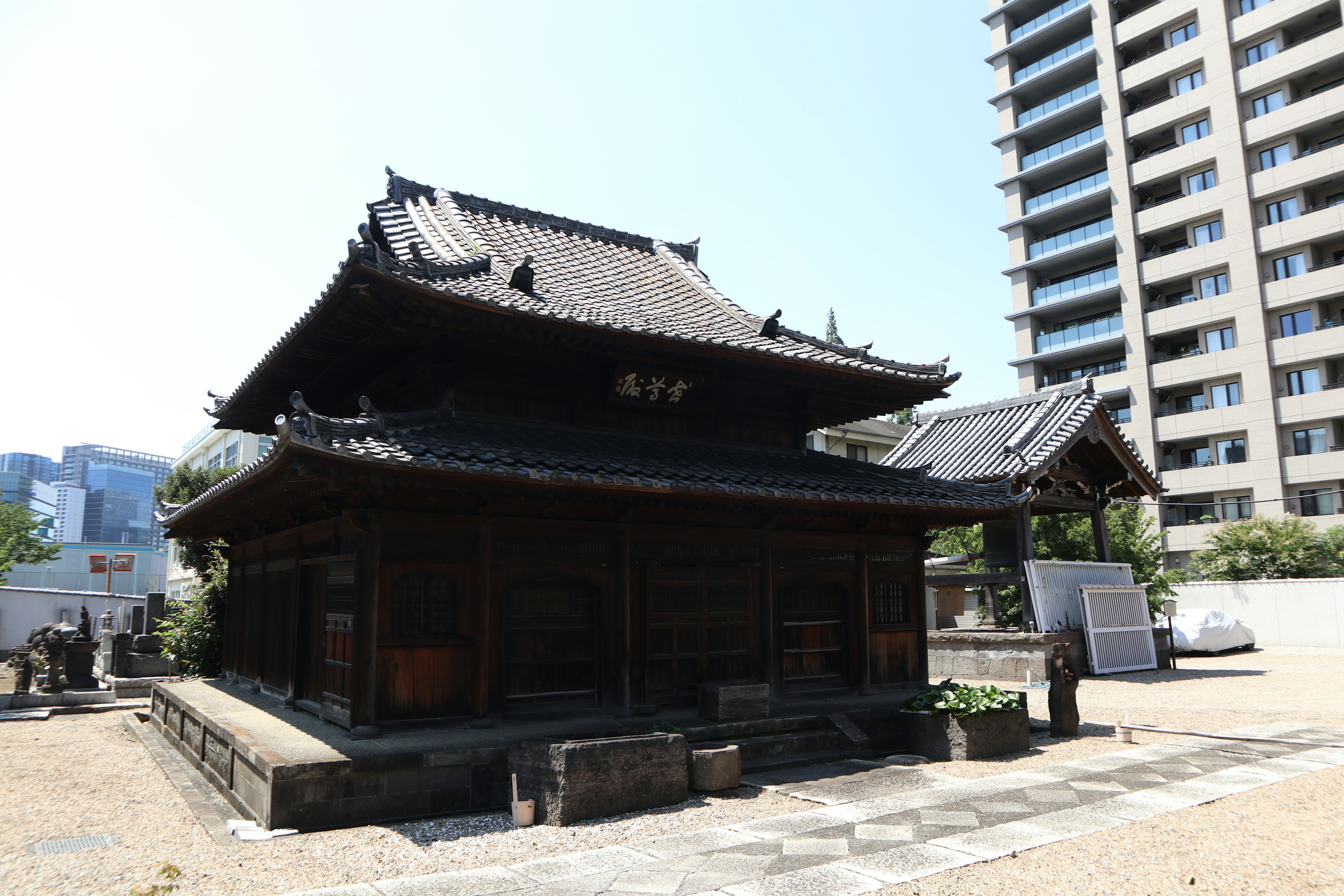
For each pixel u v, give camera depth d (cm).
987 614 2978
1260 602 3453
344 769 909
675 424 1453
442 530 1129
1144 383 4912
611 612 1268
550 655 1211
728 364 1357
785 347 1418
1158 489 2545
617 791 940
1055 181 5644
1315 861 744
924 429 2838
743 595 1408
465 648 1133
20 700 2097
